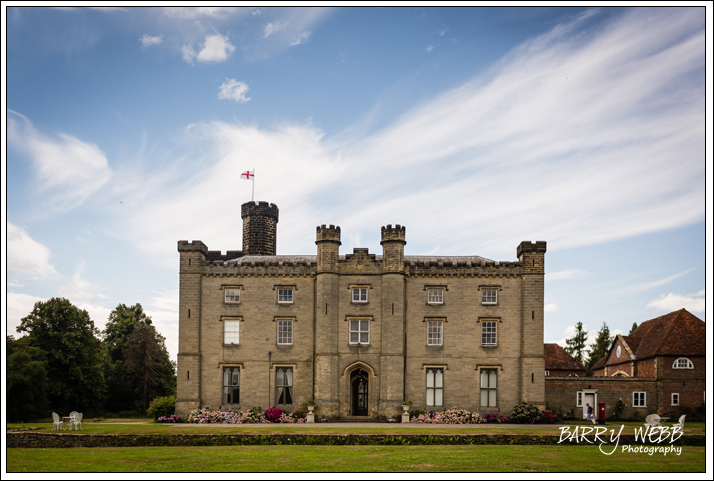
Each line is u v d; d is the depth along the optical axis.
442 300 50.62
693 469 25.41
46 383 61.56
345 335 50.12
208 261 51.91
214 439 33.53
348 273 50.75
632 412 52.47
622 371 65.31
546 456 28.31
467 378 49.66
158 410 50.31
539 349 49.19
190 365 49.84
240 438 33.59
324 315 49.62
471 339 50.03
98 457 28.34
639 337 65.50
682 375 53.06
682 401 52.72
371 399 49.44
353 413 51.31
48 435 33.50
